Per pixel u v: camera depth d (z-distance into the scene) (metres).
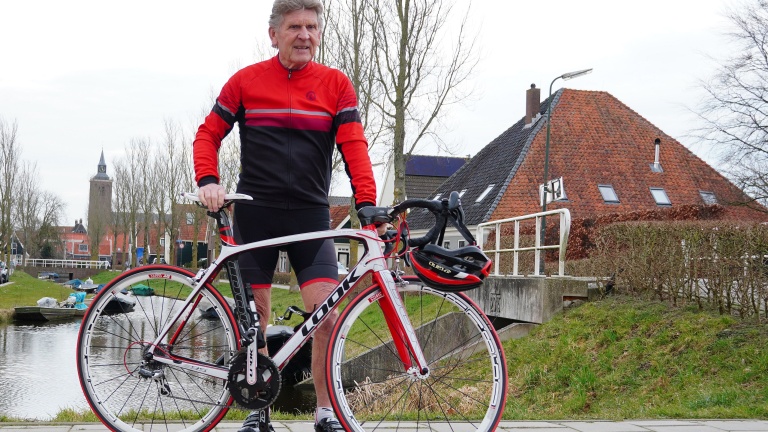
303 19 3.46
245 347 3.27
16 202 63.47
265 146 3.48
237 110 3.58
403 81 21.22
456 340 3.59
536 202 30.92
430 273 3.26
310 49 3.50
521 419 5.46
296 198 3.50
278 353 3.28
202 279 3.36
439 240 3.41
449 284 3.26
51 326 28.89
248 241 3.51
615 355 8.77
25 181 75.56
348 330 3.28
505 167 33.19
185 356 3.37
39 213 87.81
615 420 5.24
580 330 9.84
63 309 32.78
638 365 8.29
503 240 17.14
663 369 7.96
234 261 3.37
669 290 9.56
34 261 90.00
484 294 13.23
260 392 3.24
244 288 3.35
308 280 3.48
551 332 10.31
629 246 10.50
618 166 32.56
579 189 31.44
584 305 10.71
